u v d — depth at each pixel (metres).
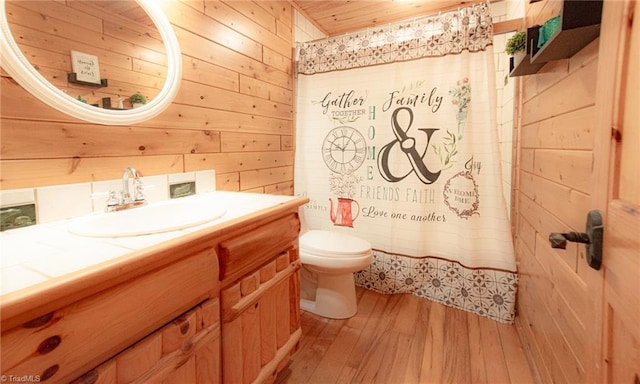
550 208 1.14
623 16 0.48
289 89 2.12
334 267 1.65
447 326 1.69
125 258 0.59
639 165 0.44
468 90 1.71
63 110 0.94
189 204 1.21
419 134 1.87
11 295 0.45
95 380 0.55
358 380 1.30
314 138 2.16
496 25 1.69
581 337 0.86
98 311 0.56
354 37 1.99
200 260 0.78
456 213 1.83
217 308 0.85
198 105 1.41
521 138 1.65
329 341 1.56
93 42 1.02
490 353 1.47
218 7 1.50
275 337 1.13
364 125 2.00
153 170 1.22
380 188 2.00
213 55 1.48
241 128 1.68
